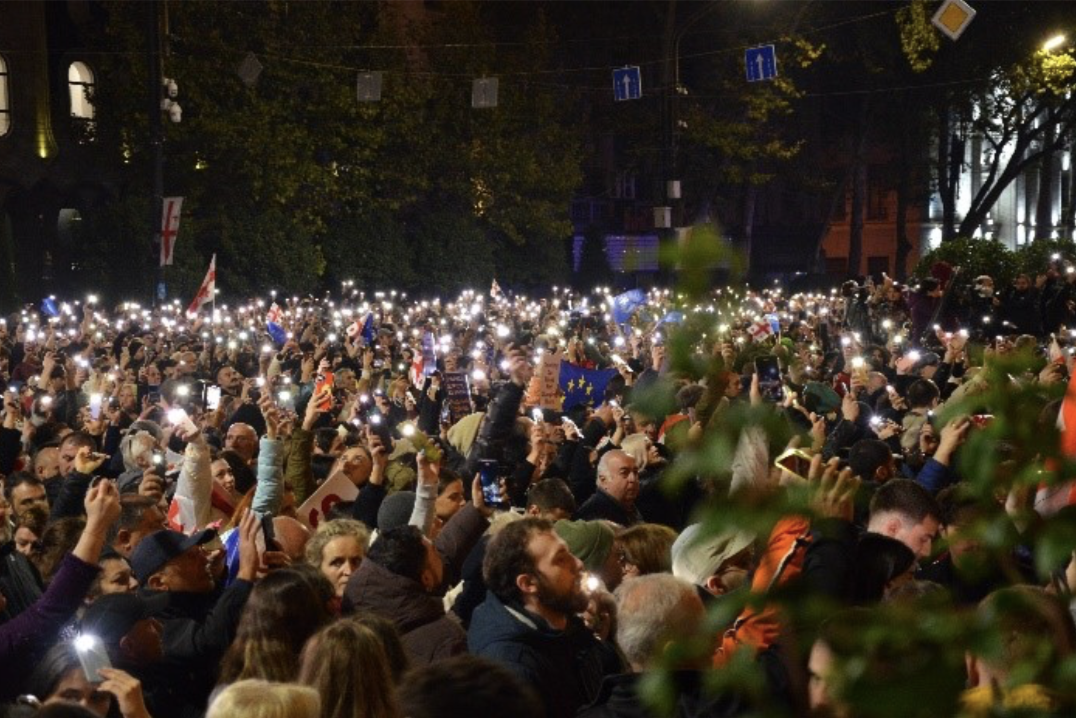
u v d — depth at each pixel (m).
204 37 43.16
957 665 1.90
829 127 68.44
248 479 9.88
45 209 47.53
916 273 36.41
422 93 47.69
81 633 5.80
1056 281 25.94
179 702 6.13
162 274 32.06
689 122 52.12
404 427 7.98
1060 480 2.12
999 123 70.38
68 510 8.34
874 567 5.77
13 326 31.47
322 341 23.92
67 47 47.88
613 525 7.79
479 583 7.30
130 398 15.55
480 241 50.97
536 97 51.56
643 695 2.21
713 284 2.20
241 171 43.97
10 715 4.86
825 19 58.91
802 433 2.59
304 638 5.71
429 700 3.86
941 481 8.23
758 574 4.49
